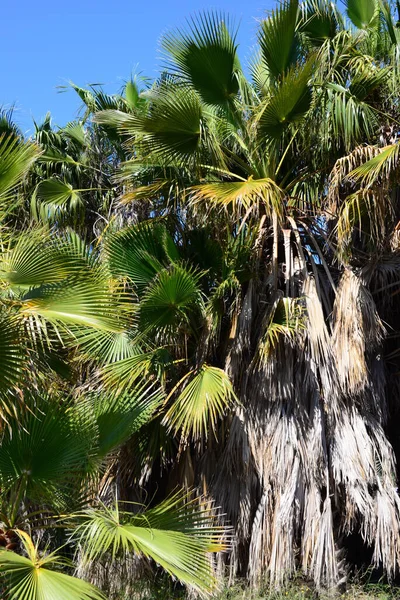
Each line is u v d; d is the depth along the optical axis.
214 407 8.25
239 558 8.77
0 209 6.52
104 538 5.44
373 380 9.53
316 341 8.86
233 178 10.16
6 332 5.25
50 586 4.65
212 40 9.24
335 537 8.84
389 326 9.63
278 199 9.01
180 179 9.91
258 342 8.98
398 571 9.13
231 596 8.20
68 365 7.68
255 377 8.91
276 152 9.59
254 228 9.25
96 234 12.21
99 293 6.09
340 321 8.92
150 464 8.95
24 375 5.63
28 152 6.20
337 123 9.55
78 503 6.11
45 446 5.76
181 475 9.02
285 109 9.05
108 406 6.56
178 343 9.28
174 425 8.98
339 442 8.84
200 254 9.79
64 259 6.31
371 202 9.25
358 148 9.40
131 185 10.46
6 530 5.67
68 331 5.93
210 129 9.55
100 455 6.41
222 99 9.71
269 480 8.70
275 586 8.34
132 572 6.86
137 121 9.10
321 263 9.99
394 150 8.70
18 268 6.04
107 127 12.30
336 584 8.45
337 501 8.83
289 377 8.81
